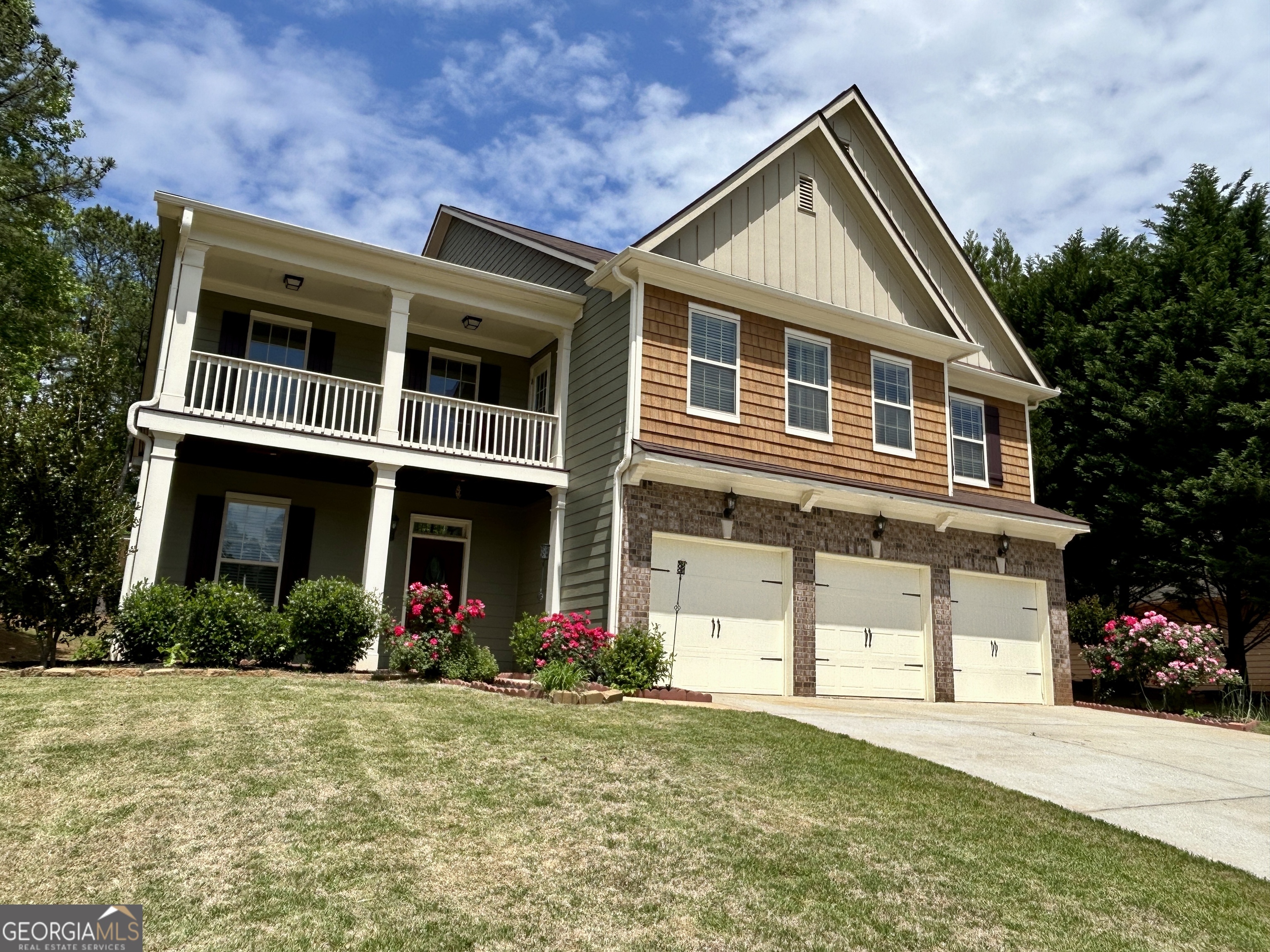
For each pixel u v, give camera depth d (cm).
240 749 666
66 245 3231
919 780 716
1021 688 1562
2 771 586
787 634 1338
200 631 1070
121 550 1256
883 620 1445
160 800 552
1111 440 2033
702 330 1370
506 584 1592
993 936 442
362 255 1283
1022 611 1606
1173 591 2056
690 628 1268
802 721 950
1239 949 450
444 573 1549
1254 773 875
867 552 1430
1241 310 1906
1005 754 868
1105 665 1580
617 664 1137
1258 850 620
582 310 1478
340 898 434
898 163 1795
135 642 1046
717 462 1278
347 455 1234
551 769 666
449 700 927
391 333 1305
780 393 1423
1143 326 2016
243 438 1162
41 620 1017
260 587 1387
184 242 1175
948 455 1590
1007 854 561
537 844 519
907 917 456
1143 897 509
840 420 1477
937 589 1493
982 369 1794
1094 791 745
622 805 594
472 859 492
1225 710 1521
